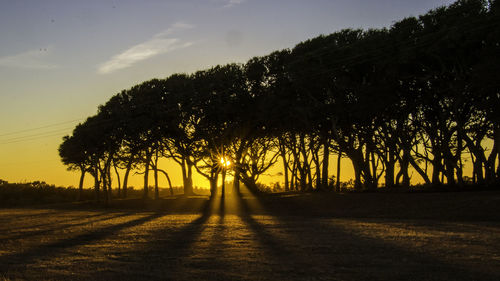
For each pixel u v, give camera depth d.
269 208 47.09
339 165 58.53
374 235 22.50
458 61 38.88
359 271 13.79
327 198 46.50
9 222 36.97
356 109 43.06
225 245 20.14
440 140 45.56
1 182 96.00
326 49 45.06
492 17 35.31
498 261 14.73
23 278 14.02
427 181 45.62
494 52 35.50
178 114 54.41
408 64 41.19
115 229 29.02
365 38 44.31
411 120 45.94
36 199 86.50
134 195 92.75
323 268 14.34
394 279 12.68
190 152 57.66
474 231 23.39
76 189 95.50
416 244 18.91
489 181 42.88
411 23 42.00
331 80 45.06
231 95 52.25
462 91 38.81
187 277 13.56
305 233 24.25
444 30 37.62
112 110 60.91
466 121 43.97
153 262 16.33
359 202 42.34
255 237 22.77
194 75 56.38
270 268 14.51
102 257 17.77
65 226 32.28
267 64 51.50
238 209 47.94
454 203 35.25
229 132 54.16
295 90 47.09
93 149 67.00
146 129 56.38
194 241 21.88
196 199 60.28
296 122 49.84
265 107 47.97
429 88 42.28
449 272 13.33
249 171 60.12
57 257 18.03
